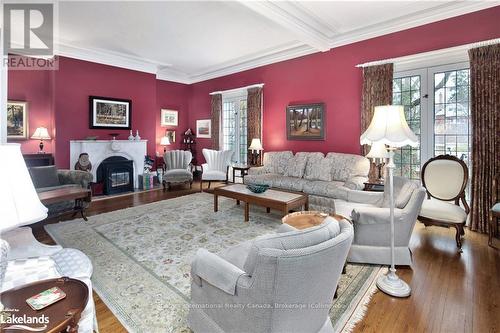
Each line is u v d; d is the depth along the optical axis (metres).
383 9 3.75
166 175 6.11
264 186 3.99
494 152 3.36
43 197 3.35
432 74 3.92
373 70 4.36
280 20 3.72
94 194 5.54
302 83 5.39
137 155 6.27
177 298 2.04
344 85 4.80
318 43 4.55
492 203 3.36
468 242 3.13
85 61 5.55
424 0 3.52
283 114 5.76
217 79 7.21
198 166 7.84
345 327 1.74
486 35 3.45
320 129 5.14
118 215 4.16
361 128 4.56
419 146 4.09
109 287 2.19
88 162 5.33
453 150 3.81
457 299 2.03
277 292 1.14
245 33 4.65
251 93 6.24
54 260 1.75
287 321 1.23
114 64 5.95
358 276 2.38
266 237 1.24
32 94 5.29
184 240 3.16
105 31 4.55
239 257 1.78
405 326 1.74
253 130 6.25
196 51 5.61
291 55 5.47
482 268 2.50
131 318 1.82
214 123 7.25
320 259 1.17
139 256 2.75
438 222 3.02
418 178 4.12
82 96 5.54
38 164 5.12
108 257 2.72
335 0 3.51
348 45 4.70
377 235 2.54
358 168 4.34
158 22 4.20
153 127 6.72
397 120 2.08
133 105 6.32
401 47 4.14
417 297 2.06
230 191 4.05
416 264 2.59
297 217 2.56
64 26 4.33
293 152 5.63
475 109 3.48
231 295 1.33
